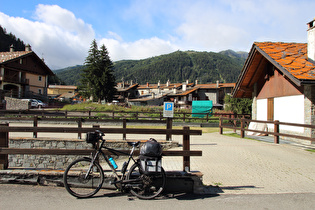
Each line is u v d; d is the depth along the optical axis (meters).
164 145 10.22
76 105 33.72
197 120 23.84
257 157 8.08
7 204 3.90
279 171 6.48
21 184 4.85
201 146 10.07
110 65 58.38
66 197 4.30
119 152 4.71
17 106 28.20
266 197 4.57
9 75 43.19
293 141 11.59
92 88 56.62
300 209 4.03
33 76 48.47
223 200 4.38
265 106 14.56
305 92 10.78
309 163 7.37
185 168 4.92
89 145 10.44
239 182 5.50
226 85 59.75
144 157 4.29
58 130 5.25
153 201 4.26
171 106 10.52
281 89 12.76
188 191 4.74
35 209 3.75
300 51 12.56
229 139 12.39
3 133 5.04
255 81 15.87
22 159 10.63
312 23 11.27
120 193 4.57
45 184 4.83
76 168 4.99
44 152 4.81
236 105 26.83
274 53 12.03
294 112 11.64
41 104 38.97
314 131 10.53
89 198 4.30
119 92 72.94
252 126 15.27
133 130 5.18
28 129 5.16
